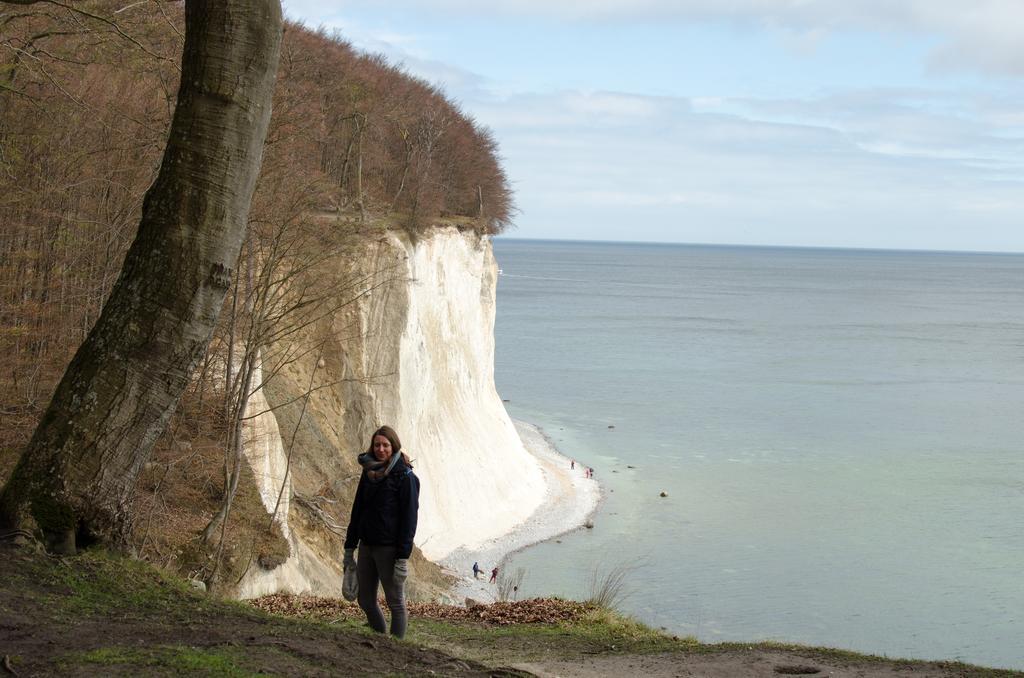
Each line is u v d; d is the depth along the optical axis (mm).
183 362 9141
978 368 100625
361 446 30672
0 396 15977
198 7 8906
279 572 17984
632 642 12250
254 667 6691
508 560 34875
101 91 18141
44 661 6297
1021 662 27766
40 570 8320
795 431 65062
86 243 17781
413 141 41562
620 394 79250
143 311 8977
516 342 115875
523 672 8211
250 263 18469
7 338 16125
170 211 8992
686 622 29953
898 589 34156
